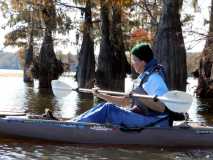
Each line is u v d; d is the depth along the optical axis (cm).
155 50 1620
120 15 2614
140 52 720
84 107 1560
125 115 739
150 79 714
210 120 1303
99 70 2369
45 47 2947
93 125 739
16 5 2828
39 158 655
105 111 747
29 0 2706
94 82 2438
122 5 2155
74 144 741
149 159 674
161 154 705
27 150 697
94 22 2591
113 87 2380
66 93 851
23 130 749
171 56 1595
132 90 738
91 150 711
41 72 2917
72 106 1587
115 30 2550
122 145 739
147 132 738
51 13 2672
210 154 718
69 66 3588
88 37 2488
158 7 2644
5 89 2650
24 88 2828
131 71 2564
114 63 2406
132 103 759
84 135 740
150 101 724
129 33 2980
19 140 752
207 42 1762
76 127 741
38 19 2858
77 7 2544
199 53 2197
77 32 2677
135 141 739
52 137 745
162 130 741
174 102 713
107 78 2359
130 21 2947
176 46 1599
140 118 738
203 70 2169
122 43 2558
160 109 736
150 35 2409
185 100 717
